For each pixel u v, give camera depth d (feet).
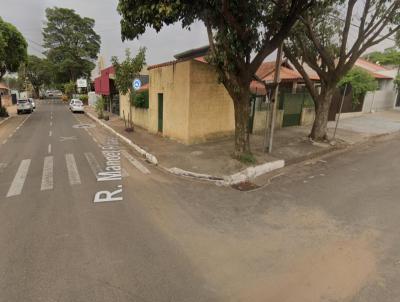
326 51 38.55
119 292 11.65
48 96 282.77
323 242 15.61
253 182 26.17
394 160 32.81
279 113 49.93
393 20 34.45
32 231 16.47
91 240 15.60
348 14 35.06
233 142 40.83
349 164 31.60
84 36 185.98
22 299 11.23
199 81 38.68
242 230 16.96
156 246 15.11
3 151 37.27
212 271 13.08
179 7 20.68
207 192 23.35
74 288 11.85
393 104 86.43
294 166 31.42
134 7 21.99
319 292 11.72
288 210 19.79
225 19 25.31
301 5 25.25
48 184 24.47
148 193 22.88
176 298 11.35
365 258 14.11
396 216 18.72
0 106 83.61
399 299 11.29
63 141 44.98
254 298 11.38
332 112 59.77
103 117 77.00
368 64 89.51
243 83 28.73
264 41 28.22
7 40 68.49
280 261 13.88
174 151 36.17
